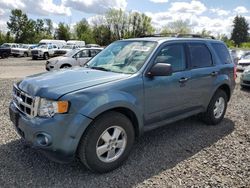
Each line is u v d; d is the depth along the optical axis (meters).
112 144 3.72
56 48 32.97
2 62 25.88
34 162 3.93
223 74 5.69
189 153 4.39
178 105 4.68
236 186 3.48
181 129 5.48
